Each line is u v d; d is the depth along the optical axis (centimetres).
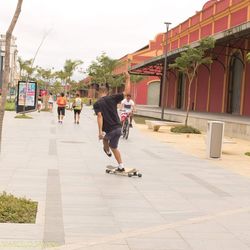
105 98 977
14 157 1157
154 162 1212
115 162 1159
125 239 530
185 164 1211
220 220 638
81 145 1512
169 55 3641
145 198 760
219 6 3816
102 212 652
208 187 892
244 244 530
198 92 4347
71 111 4594
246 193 850
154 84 6781
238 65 3472
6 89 642
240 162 1327
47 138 1703
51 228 559
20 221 579
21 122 2548
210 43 2438
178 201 750
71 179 894
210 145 1362
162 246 509
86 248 491
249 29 2267
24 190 768
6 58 636
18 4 628
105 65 6469
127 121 1855
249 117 2912
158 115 3772
